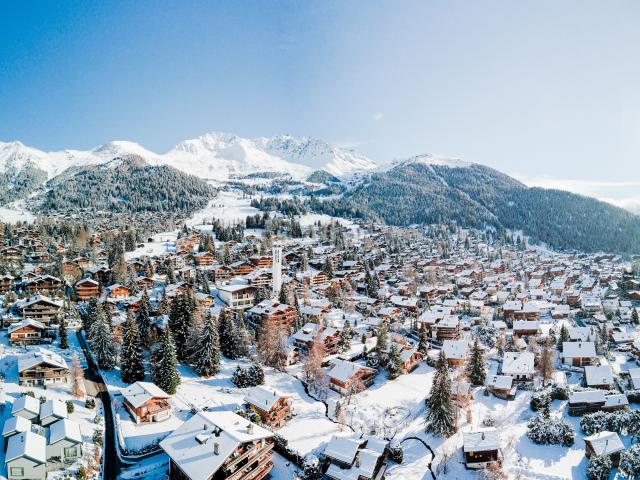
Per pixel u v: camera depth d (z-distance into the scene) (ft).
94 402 252.21
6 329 346.74
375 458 211.41
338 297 521.24
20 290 467.11
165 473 199.41
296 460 218.59
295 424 255.91
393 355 338.13
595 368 328.49
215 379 302.66
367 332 426.92
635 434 253.65
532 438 260.42
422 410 290.35
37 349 312.50
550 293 636.89
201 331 314.14
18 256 594.65
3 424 215.31
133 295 466.70
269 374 318.65
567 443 253.85
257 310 424.46
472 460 234.79
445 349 374.63
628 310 517.14
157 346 313.12
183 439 192.95
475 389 325.62
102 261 644.27
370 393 309.01
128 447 217.77
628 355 393.50
